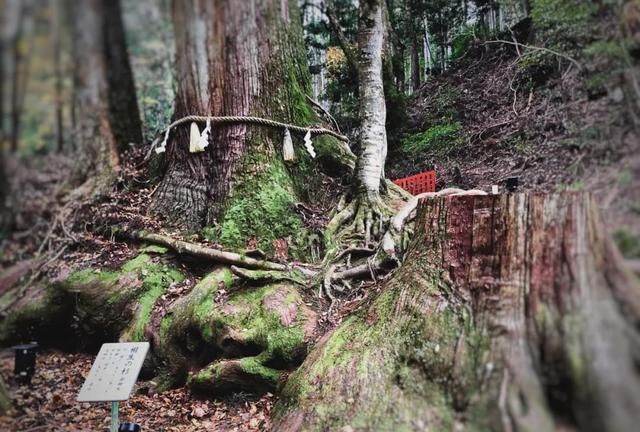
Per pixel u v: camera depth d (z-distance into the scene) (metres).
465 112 7.59
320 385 3.53
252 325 4.62
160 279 5.36
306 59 7.15
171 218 5.95
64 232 5.15
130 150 5.41
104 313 5.11
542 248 2.71
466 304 3.09
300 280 5.19
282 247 5.66
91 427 3.90
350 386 3.35
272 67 6.27
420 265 3.73
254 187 5.90
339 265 5.40
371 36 6.42
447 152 7.28
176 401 4.48
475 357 2.79
